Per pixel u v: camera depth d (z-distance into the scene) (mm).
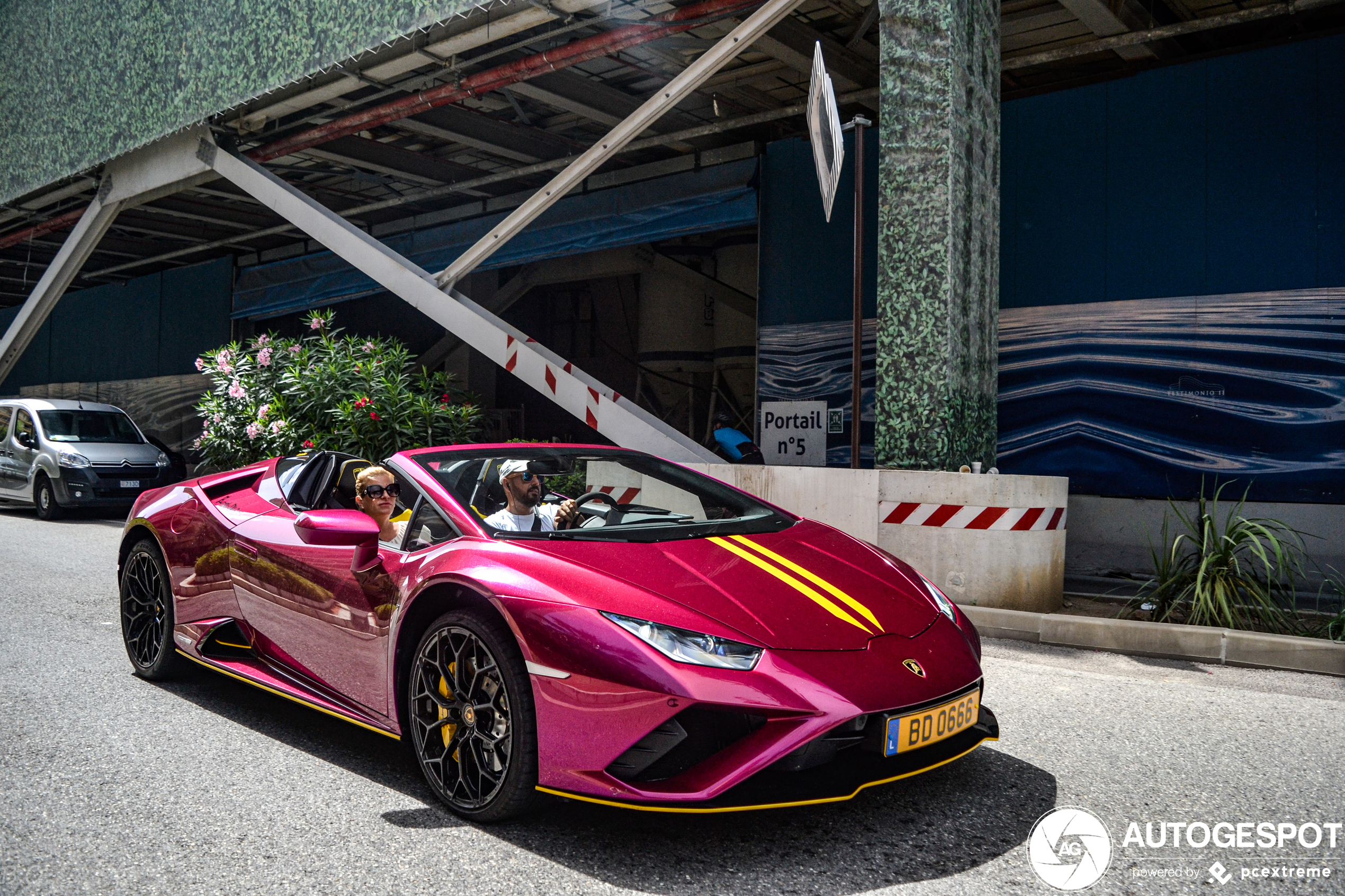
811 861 2498
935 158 6375
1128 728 3688
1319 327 8609
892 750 2541
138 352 22266
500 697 2740
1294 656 4645
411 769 3273
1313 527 8641
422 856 2551
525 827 2742
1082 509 9883
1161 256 9406
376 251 10656
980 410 6984
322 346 9836
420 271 10312
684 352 16375
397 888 2367
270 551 3727
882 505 5957
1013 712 3889
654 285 16516
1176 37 9977
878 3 6664
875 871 2445
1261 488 8914
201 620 4121
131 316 22453
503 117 12711
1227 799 2947
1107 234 9711
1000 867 2463
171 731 3695
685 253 15906
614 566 2811
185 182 13000
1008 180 10289
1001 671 4637
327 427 9156
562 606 2617
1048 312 10055
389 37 9273
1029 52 10500
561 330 20781
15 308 27188
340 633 3338
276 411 9258
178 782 3137
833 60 10375
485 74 10039
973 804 2893
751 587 2811
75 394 24469
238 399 9625
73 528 11383
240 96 11008
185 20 11719
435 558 3023
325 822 2793
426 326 19641
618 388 19828
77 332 24391
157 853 2588
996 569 5750
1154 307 9461
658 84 11500
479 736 2764
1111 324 9703
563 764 2559
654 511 3693
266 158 12617
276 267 18734
